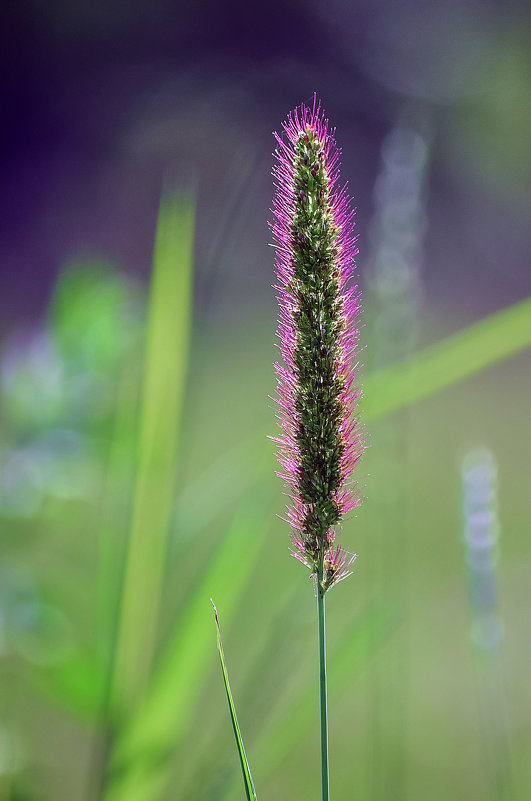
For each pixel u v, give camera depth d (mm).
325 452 569
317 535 569
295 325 569
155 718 612
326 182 564
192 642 614
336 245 567
